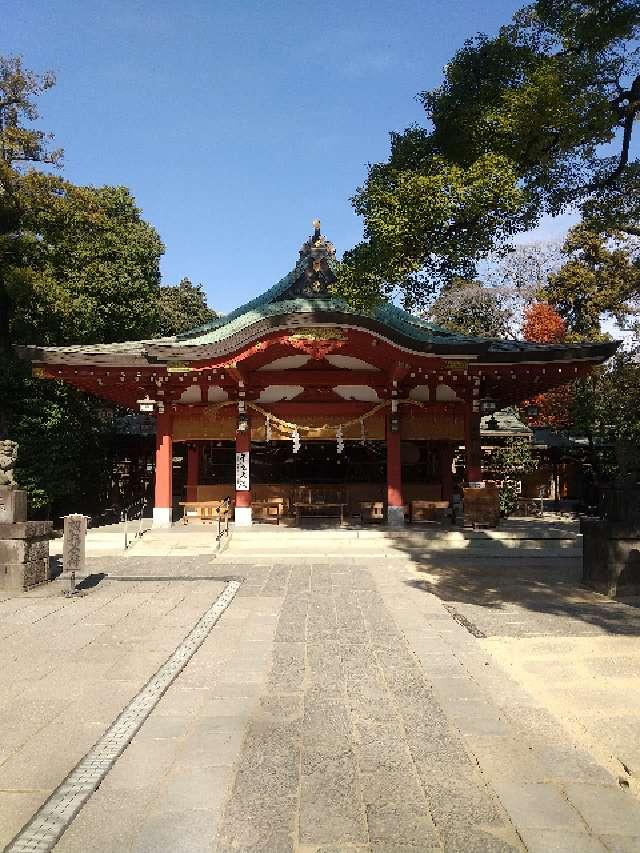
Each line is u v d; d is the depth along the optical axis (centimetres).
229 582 1223
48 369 1794
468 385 1964
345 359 1962
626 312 3747
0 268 2155
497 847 366
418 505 1977
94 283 2278
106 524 2131
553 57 1022
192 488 2336
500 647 785
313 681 661
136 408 2408
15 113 2214
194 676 677
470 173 891
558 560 1552
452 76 1032
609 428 2717
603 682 657
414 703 598
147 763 476
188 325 3966
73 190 2173
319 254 2019
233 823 393
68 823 392
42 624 896
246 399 1998
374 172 1036
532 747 503
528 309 4250
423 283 1054
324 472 2461
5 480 1188
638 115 1081
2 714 575
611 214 1242
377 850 363
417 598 1095
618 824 390
